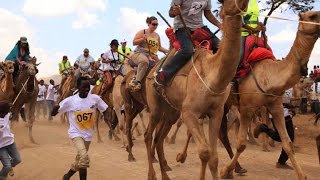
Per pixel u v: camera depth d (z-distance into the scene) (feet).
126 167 36.11
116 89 48.37
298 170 28.96
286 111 37.78
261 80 30.22
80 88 27.04
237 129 50.52
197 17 28.32
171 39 28.76
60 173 33.63
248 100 30.78
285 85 29.35
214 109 24.94
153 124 31.09
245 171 33.81
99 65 62.49
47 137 55.31
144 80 35.58
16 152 29.25
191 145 49.90
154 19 37.55
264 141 46.73
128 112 39.06
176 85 26.66
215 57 24.25
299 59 28.63
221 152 45.14
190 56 26.40
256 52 30.96
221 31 25.09
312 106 70.18
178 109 27.63
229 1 22.17
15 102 48.80
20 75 48.26
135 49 37.91
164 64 28.17
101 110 27.81
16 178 32.22
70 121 27.14
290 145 29.50
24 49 49.78
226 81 23.80
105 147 47.65
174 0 27.94
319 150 33.42
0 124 28.07
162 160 31.09
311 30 27.94
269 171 35.37
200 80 24.63
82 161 25.94
